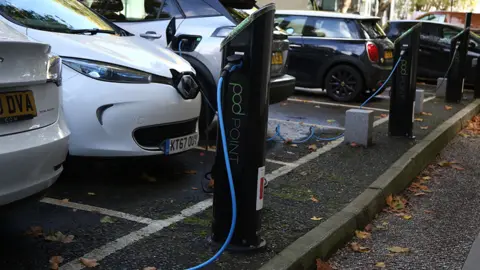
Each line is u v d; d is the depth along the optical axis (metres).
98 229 3.95
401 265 4.01
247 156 3.46
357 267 3.93
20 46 3.05
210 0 6.79
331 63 11.06
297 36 11.35
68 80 4.41
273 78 7.09
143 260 3.47
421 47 14.99
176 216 4.28
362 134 6.85
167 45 6.49
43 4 5.13
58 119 3.52
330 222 4.26
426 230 4.73
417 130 8.08
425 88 14.02
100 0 7.16
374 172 5.77
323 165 5.99
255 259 3.52
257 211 3.58
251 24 3.29
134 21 6.93
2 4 4.72
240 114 3.40
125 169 5.49
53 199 4.54
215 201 3.62
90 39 4.84
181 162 5.86
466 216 5.14
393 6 35.78
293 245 3.75
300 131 7.89
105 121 4.46
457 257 4.20
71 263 3.39
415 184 6.06
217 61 6.46
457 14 18.48
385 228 4.73
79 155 4.47
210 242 3.69
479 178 6.45
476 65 11.80
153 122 4.65
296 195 4.95
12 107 3.08
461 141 8.52
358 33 10.95
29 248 3.59
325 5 22.48
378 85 10.98
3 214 3.12
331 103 10.85
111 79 4.50
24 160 3.10
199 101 5.24
